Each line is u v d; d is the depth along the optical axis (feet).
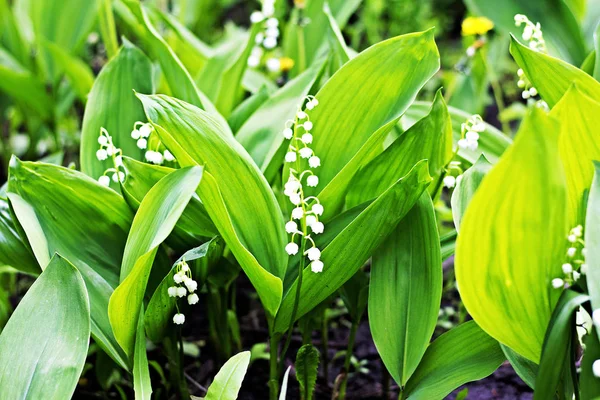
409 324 2.60
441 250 2.72
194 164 2.53
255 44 3.28
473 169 2.64
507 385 3.10
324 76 3.15
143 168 2.68
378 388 3.12
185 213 2.71
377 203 2.51
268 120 2.89
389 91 2.71
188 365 3.22
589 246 2.30
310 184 2.61
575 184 2.50
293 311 2.63
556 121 2.22
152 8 3.71
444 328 3.38
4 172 4.93
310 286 2.60
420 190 2.54
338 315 3.46
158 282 2.75
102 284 2.64
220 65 3.36
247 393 3.10
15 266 2.81
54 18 4.25
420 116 3.06
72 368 2.43
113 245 2.74
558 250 2.33
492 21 3.56
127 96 2.99
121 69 3.01
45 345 2.46
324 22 3.60
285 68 3.72
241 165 2.60
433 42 2.69
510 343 2.45
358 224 2.52
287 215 2.93
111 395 3.09
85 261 2.69
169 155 2.74
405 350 2.59
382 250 2.67
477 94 3.70
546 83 2.68
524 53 2.65
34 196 2.68
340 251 2.56
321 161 2.74
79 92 4.00
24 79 3.99
